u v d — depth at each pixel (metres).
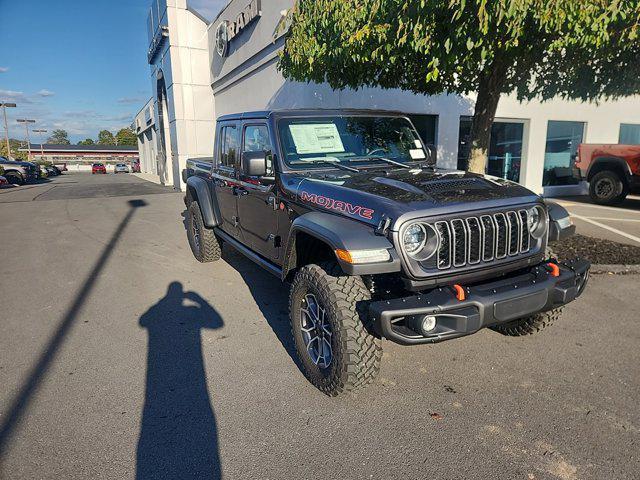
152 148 41.31
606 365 3.55
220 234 5.88
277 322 4.48
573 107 13.42
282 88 11.38
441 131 11.44
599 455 2.55
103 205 13.84
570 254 6.54
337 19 5.03
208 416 2.95
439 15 4.25
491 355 3.74
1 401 3.13
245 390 3.25
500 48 4.55
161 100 22.92
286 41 6.13
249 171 3.67
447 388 3.26
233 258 6.96
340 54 5.35
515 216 3.09
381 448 2.63
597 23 3.86
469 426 2.83
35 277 6.11
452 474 2.42
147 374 3.49
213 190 5.92
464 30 4.14
